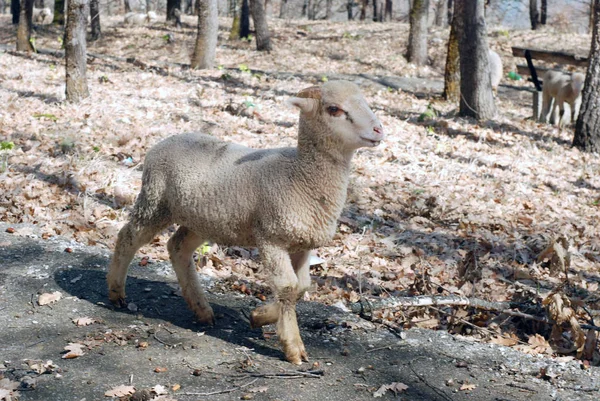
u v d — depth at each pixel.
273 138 11.04
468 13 14.99
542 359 4.85
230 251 6.83
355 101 4.14
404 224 8.16
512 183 10.38
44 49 25.34
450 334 5.19
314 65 23.28
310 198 4.23
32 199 7.57
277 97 14.91
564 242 6.20
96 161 8.80
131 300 5.40
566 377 4.58
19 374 4.17
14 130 10.05
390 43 27.77
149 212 4.86
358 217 8.13
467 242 7.79
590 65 13.05
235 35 28.58
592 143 13.06
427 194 9.28
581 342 5.00
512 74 21.98
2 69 16.34
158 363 4.42
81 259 6.11
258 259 6.79
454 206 8.81
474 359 4.76
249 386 4.18
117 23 34.47
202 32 19.33
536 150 12.72
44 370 4.22
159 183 4.77
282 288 4.36
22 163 8.59
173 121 11.44
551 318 5.21
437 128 13.66
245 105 12.85
